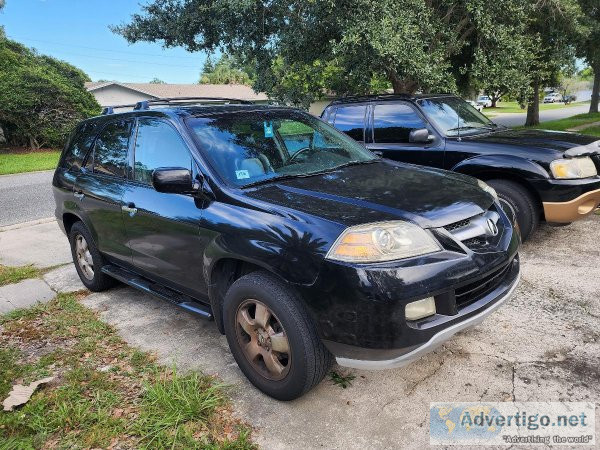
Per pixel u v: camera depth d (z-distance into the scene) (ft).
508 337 11.60
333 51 34.65
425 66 35.01
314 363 9.00
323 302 8.42
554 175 16.26
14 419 9.38
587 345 11.05
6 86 78.33
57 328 13.61
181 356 11.71
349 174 11.28
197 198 10.79
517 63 38.60
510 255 9.85
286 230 9.01
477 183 11.18
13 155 75.97
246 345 10.09
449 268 8.48
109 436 8.90
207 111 12.37
